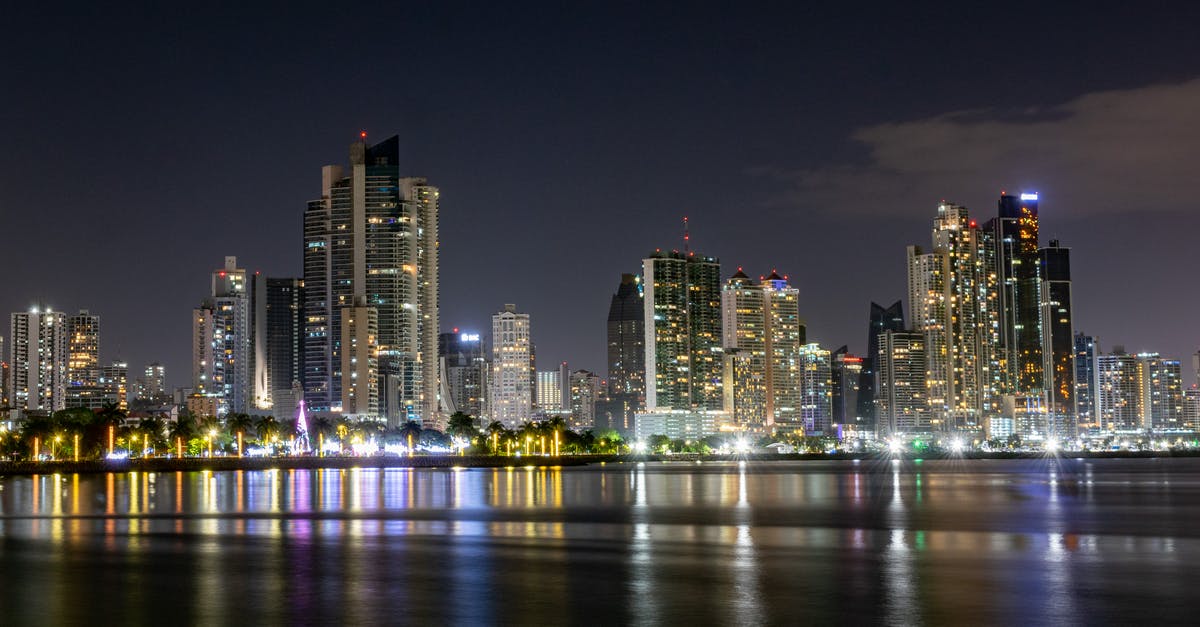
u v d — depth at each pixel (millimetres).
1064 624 71500
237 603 79375
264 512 168625
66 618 74000
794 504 190625
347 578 91875
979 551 112062
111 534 130750
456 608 77312
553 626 71125
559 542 121250
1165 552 110688
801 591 84375
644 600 80375
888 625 71250
